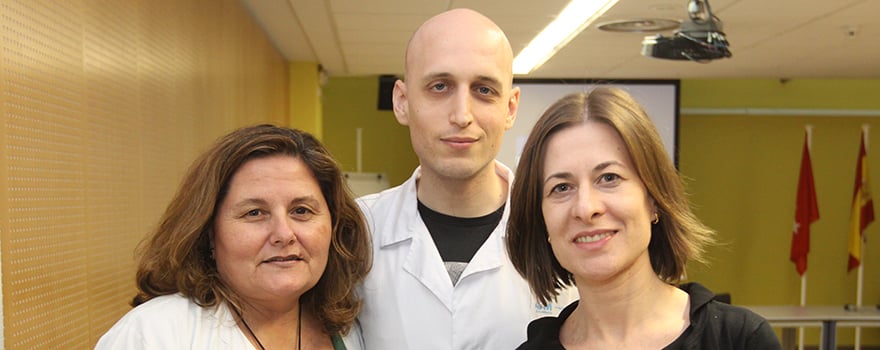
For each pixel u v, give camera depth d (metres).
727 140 8.12
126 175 2.22
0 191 1.42
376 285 1.73
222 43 3.74
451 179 1.64
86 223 1.88
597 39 5.31
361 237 1.59
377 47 5.88
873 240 7.96
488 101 1.57
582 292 1.27
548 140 1.25
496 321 1.68
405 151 8.42
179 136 2.88
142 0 2.40
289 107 6.77
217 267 1.40
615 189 1.18
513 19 4.67
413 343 1.68
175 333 1.31
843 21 4.66
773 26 4.84
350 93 8.41
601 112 1.19
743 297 8.08
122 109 2.18
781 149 8.12
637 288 1.22
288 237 1.34
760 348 1.10
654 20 4.62
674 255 1.27
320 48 5.98
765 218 8.11
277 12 4.59
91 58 1.92
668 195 1.22
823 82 8.09
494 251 1.71
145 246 1.45
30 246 1.55
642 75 7.37
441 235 1.73
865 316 5.91
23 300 1.52
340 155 8.39
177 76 2.85
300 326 1.51
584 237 1.19
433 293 1.69
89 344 1.89
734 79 8.03
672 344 1.16
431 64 1.54
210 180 1.35
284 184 1.36
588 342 1.26
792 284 8.07
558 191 1.23
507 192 1.77
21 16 1.52
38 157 1.60
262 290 1.36
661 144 1.22
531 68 6.88
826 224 8.02
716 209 8.12
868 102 8.11
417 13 4.55
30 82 1.56
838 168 8.05
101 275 1.99
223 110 3.78
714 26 3.90
